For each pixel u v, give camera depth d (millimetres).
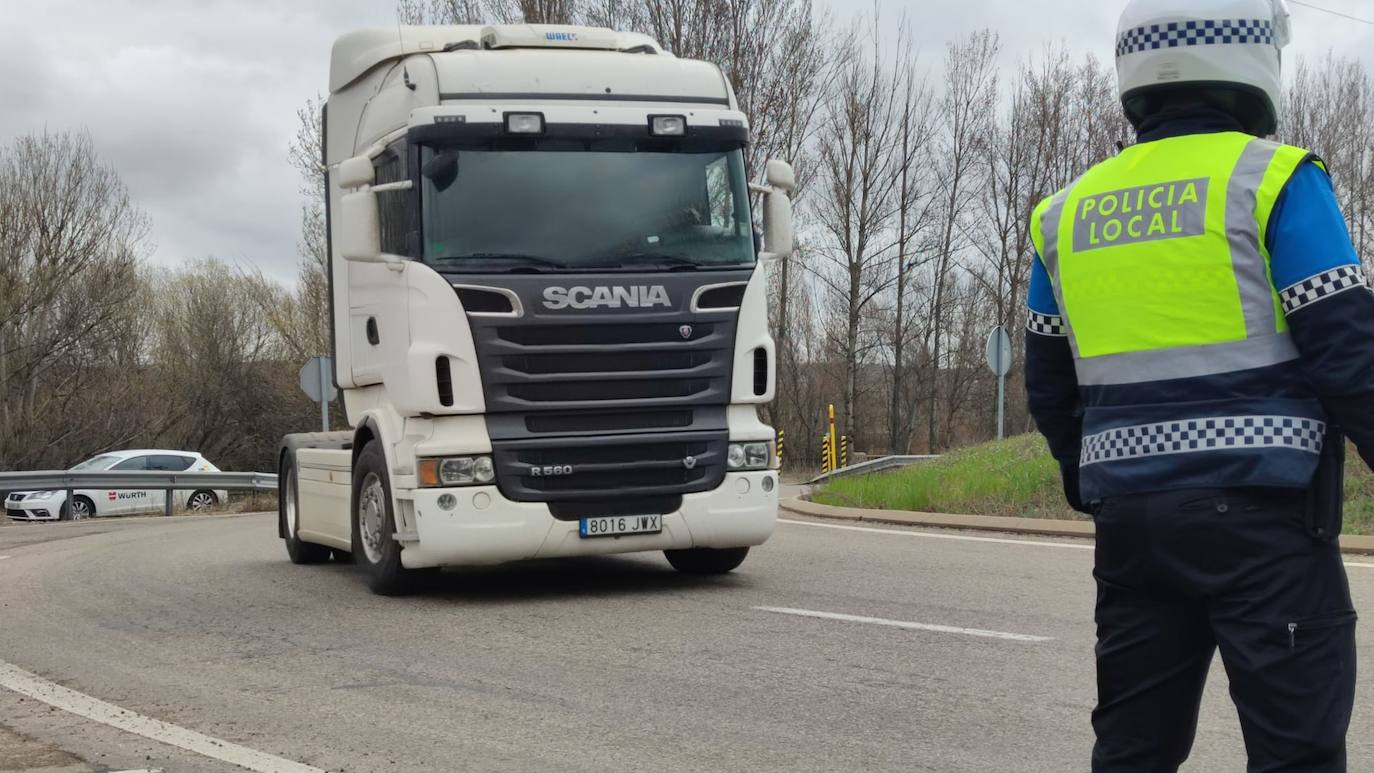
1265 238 2844
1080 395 3242
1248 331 2861
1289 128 44406
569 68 9648
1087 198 3127
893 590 9484
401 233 9398
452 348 9039
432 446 9125
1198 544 2881
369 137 10398
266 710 6332
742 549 10328
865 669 6867
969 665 6898
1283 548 2830
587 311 9180
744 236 9680
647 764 5254
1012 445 19188
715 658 7254
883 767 5129
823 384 60250
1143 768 3094
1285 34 3104
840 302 49250
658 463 9359
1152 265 2957
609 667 7102
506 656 7492
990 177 51250
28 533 18969
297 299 52906
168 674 7277
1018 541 12453
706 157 9695
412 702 6414
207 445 56094
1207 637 3033
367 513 10258
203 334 56406
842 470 25797
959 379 58000
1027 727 5664
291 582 11172
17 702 6637
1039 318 3260
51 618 9422
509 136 9305
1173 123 3051
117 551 14719
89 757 5520
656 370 9312
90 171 41500
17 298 39938
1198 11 3012
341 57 11211
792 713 6004
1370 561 10297
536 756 5406
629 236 9359
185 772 5270
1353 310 2746
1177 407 2918
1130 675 3080
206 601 10078
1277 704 2846
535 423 9195
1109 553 3055
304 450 12430
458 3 35250
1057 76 51031
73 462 42625
